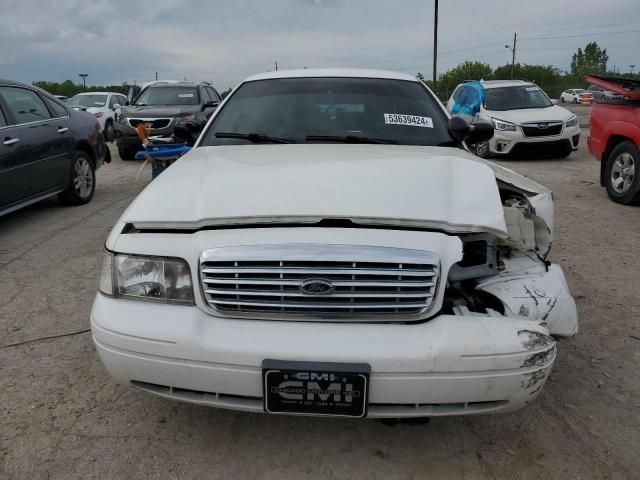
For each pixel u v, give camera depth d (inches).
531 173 374.6
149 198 94.0
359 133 133.1
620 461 90.6
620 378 115.0
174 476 87.2
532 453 92.8
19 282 167.0
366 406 78.0
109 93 709.9
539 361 80.0
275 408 79.5
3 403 105.2
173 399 84.0
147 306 83.8
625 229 228.1
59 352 124.9
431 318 81.1
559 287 91.0
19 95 232.2
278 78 152.7
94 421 100.3
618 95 281.3
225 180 96.2
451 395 78.4
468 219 85.9
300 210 84.4
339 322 80.0
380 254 79.4
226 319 81.4
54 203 281.3
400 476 87.7
